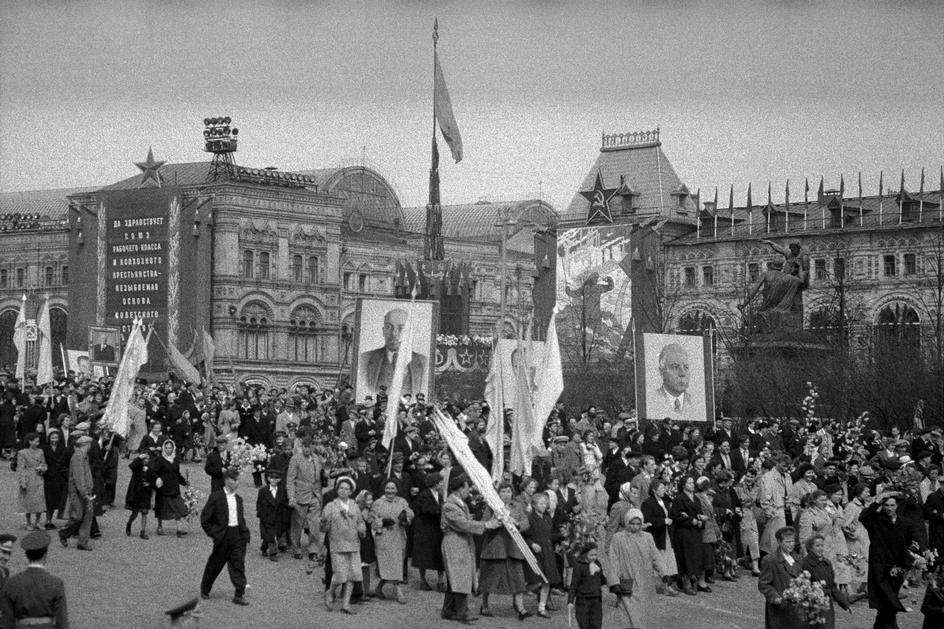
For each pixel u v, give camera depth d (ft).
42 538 95.76
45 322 299.79
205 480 240.12
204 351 392.27
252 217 639.35
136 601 139.13
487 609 142.00
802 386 369.91
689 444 202.18
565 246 646.74
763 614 151.84
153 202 549.54
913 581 157.38
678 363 236.43
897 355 374.84
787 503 171.12
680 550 161.38
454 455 150.10
